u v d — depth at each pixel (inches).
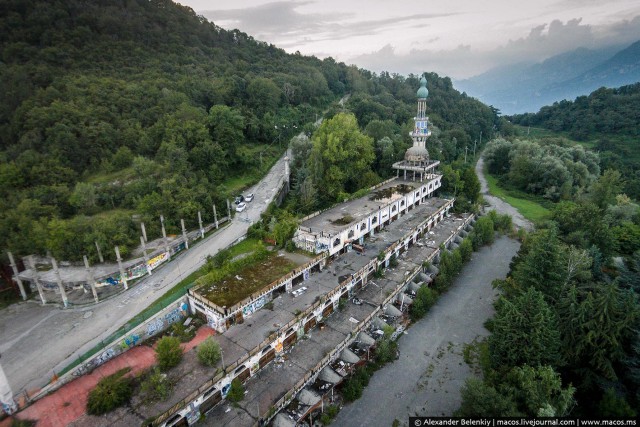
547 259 2114.9
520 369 1704.0
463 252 3129.9
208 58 6584.6
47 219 2787.9
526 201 5007.4
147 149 3988.7
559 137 7313.0
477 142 7696.9
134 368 1779.0
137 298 2266.2
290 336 1972.2
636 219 3523.6
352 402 1873.8
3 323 2127.2
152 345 1946.4
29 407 1592.0
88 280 2305.6
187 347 1876.2
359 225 2783.0
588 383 1788.9
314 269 2445.9
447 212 3850.9
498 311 2364.7
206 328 2032.5
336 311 2266.2
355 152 3678.6
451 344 2271.2
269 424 1627.7
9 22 4645.7
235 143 4362.7
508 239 3690.9
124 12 6072.8
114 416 1472.7
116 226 2760.8
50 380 1708.9
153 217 2950.3
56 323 2096.5
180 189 3179.1
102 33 5438.0
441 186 4185.5
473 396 1599.4
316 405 1761.8
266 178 4362.7
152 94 4544.8
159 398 1529.3
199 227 3056.1
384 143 4306.1
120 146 3959.2
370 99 6850.4
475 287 2866.6
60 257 2536.9
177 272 2527.1
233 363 1690.5
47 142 3597.4
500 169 6141.7
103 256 2571.4
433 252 2967.5
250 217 3351.4
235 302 1972.2
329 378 1854.1
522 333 1802.4
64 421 1512.1
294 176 4013.3
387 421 1775.3
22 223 2699.3
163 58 5708.7
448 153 5600.4
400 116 6589.6
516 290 2278.5
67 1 5359.3
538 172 5226.4
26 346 1930.4
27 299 2353.6
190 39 6747.1
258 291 2052.2
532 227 4001.0
